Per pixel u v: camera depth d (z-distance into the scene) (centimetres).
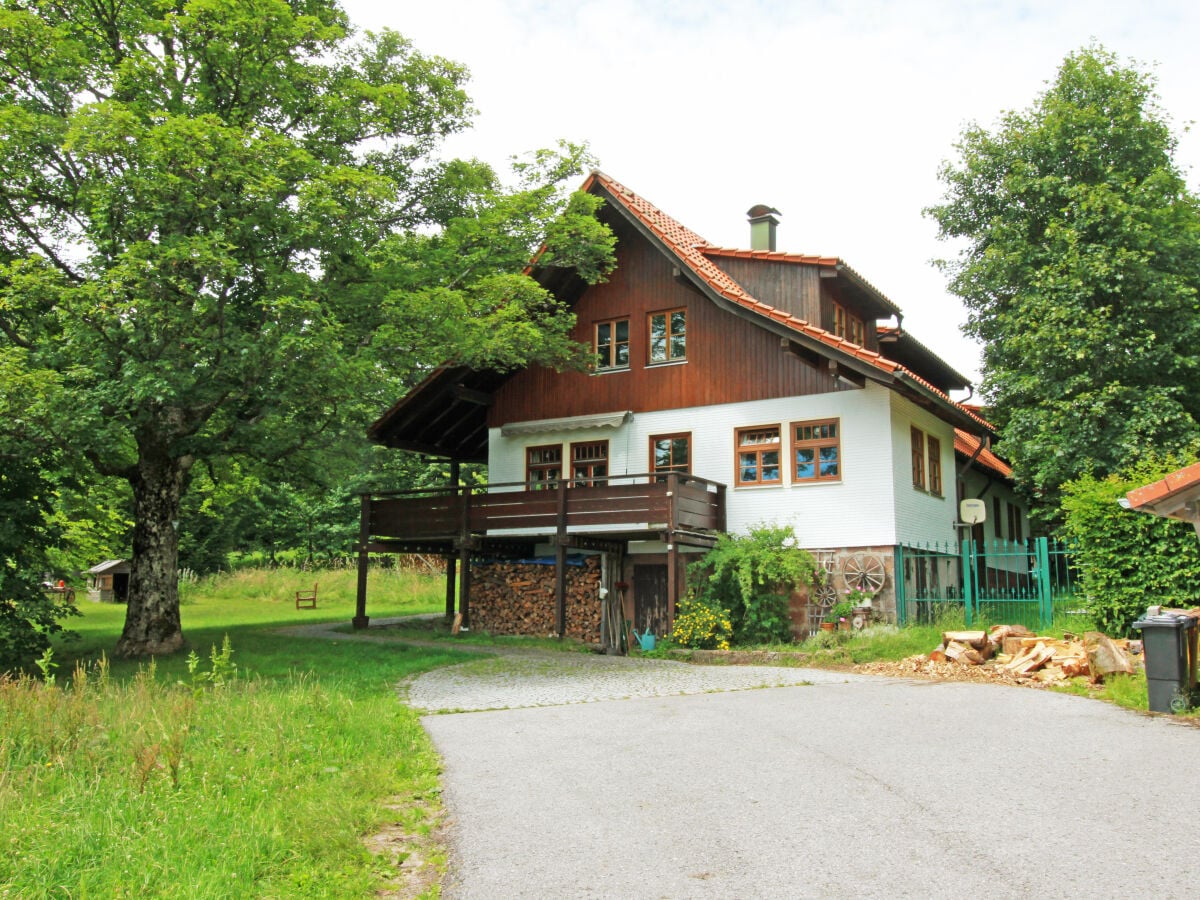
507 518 2167
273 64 1748
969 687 1298
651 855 605
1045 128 2369
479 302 1866
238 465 2339
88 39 1761
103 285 1461
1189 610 1217
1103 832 623
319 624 2588
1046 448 2216
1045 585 1688
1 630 1577
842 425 2019
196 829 627
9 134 1547
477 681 1496
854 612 1905
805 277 2167
